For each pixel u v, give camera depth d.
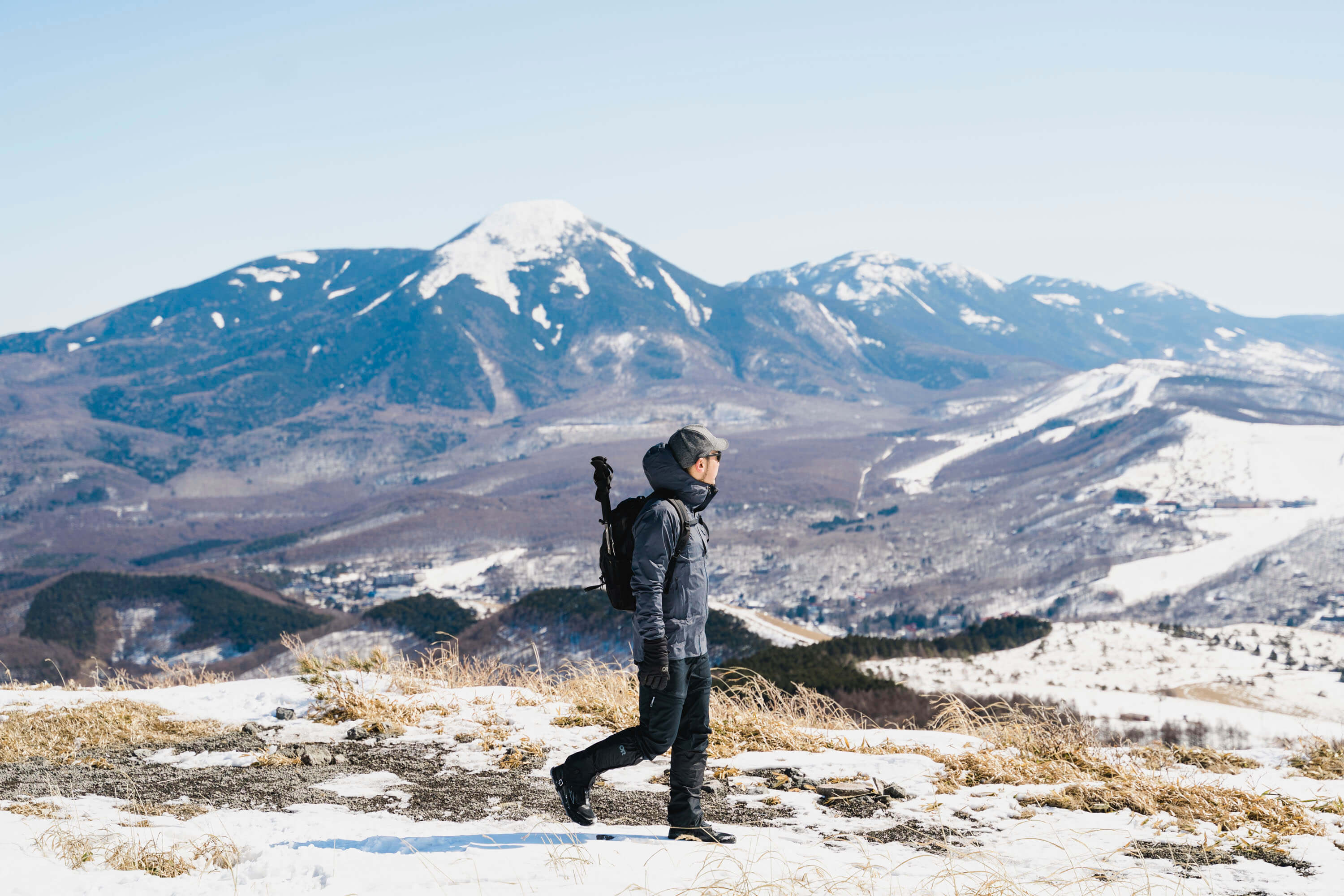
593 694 7.26
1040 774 5.29
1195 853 3.66
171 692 7.29
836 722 7.41
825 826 4.18
